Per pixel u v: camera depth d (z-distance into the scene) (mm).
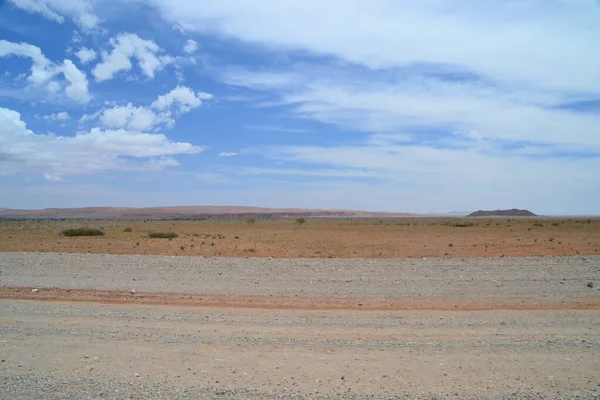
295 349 8148
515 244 32219
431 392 6289
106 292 14055
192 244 33125
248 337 8906
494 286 14992
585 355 7789
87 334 9070
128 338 8797
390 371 7074
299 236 45219
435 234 47344
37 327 9609
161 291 14258
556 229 55344
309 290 14438
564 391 6309
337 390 6359
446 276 17109
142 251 28094
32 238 39406
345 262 21188
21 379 6699
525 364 7348
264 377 6832
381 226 76688
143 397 6094
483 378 6777
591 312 11156
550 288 14602
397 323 10039
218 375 6902
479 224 79188
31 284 15414
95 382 6590
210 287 14969
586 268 18844
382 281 16062
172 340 8672
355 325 9859
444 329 9516
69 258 22469
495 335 9031
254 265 20188
